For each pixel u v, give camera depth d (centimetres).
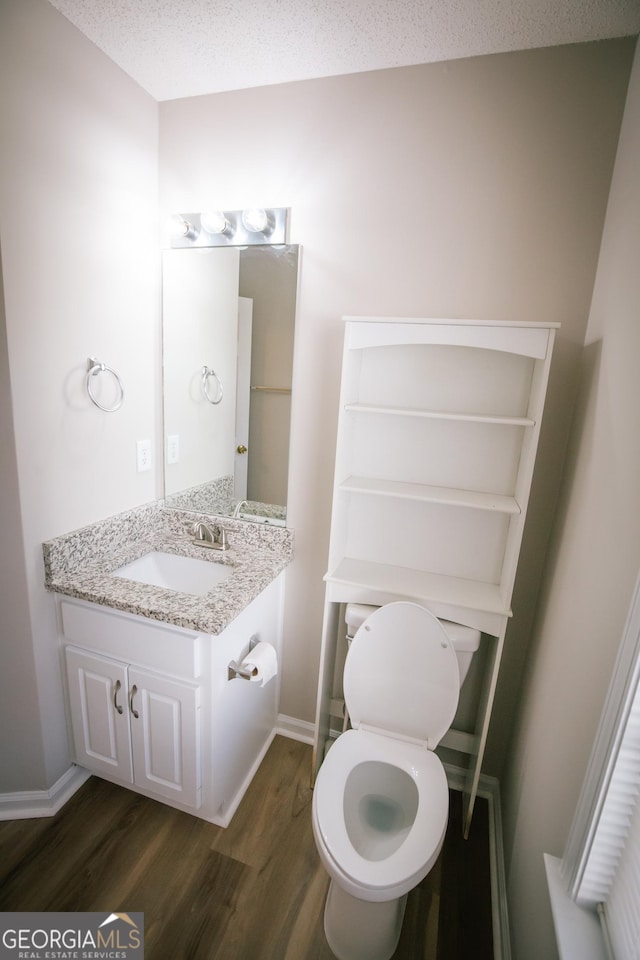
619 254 108
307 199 149
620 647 74
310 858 138
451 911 128
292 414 164
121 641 135
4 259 113
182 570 171
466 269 138
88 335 142
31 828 142
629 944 69
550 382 135
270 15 116
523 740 136
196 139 158
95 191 138
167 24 121
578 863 81
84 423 145
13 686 138
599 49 118
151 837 141
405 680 137
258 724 170
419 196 138
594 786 78
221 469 177
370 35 121
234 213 154
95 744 148
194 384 174
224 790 147
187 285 168
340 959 114
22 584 131
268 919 122
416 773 126
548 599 132
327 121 143
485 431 144
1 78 107
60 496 139
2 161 110
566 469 134
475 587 147
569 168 125
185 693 130
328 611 152
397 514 157
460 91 130
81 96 129
